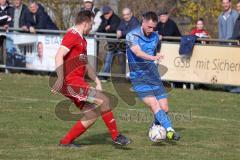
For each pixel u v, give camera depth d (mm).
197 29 54656
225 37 51750
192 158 27469
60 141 29812
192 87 51469
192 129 34781
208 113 40250
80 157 27141
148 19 29781
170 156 27766
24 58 58906
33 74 59375
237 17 50969
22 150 28359
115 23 54781
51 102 43312
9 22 59938
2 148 28766
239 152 28969
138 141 31125
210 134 33375
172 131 29297
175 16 79625
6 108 40406
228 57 49688
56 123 35375
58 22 78812
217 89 52031
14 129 33344
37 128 33812
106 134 32750
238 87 49688
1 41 60000
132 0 80375
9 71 60469
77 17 28359
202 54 50594
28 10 58781
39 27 58531
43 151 28203
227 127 35594
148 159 27047
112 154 27891
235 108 42500
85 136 32156
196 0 78438
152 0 80000
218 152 28844
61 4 78625
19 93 47344
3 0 60344
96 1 80750
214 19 77375
